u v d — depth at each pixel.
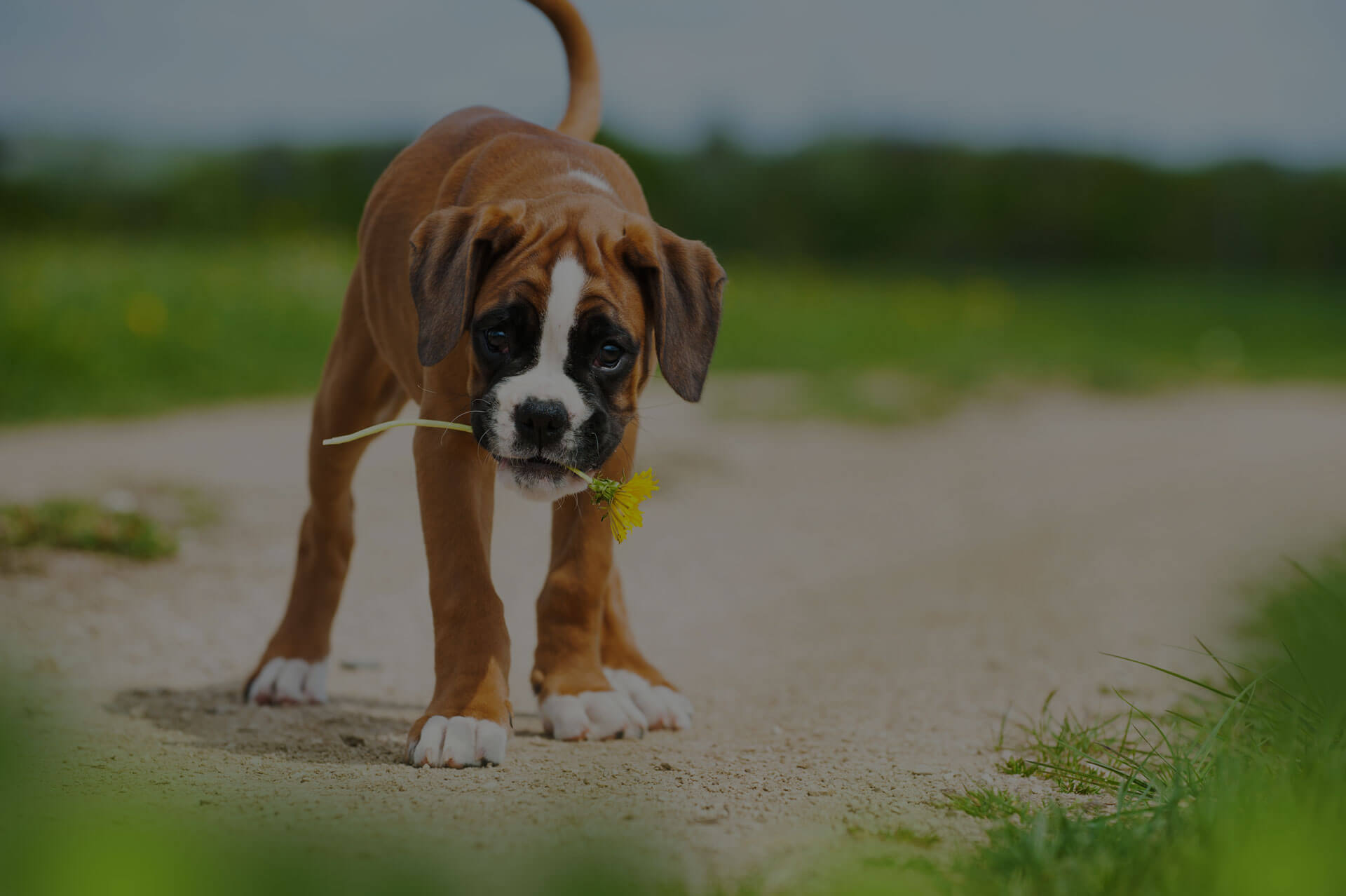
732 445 12.91
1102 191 38.00
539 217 4.18
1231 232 38.28
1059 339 23.11
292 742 4.43
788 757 4.25
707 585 7.97
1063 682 5.60
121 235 31.38
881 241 37.50
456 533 4.27
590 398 4.03
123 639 6.10
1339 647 5.26
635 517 4.10
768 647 6.54
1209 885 2.72
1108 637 6.53
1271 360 22.97
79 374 13.71
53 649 5.80
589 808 3.42
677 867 2.94
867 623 7.00
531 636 6.65
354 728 4.76
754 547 9.02
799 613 7.32
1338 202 37.84
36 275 16.97
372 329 4.94
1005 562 8.65
